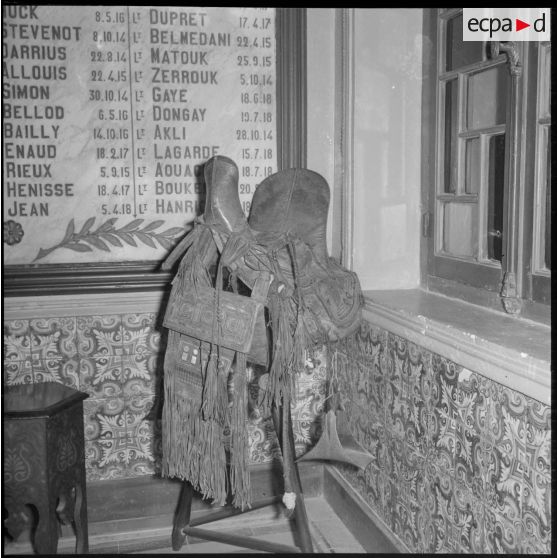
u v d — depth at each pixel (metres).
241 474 1.63
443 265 2.06
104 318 2.32
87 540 2.03
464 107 1.91
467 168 1.95
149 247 2.39
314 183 1.90
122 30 2.31
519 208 1.57
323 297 1.80
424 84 2.17
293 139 2.37
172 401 1.68
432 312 1.74
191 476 1.67
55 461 1.86
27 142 2.28
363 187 2.23
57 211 2.32
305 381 2.46
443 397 1.60
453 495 1.58
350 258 2.24
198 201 2.41
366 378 2.12
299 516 1.75
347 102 2.21
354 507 2.22
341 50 2.26
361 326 2.14
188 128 2.39
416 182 2.24
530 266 1.55
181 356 1.68
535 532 1.25
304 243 1.81
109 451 2.36
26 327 2.27
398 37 2.19
